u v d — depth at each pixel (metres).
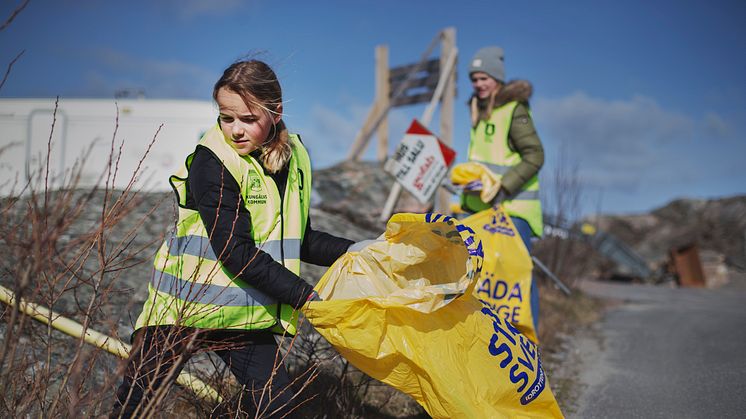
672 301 11.16
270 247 2.50
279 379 2.48
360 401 3.34
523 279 3.86
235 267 2.34
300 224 2.61
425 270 2.71
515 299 3.83
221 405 2.82
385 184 8.88
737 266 19.92
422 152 6.53
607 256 19.73
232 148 2.44
